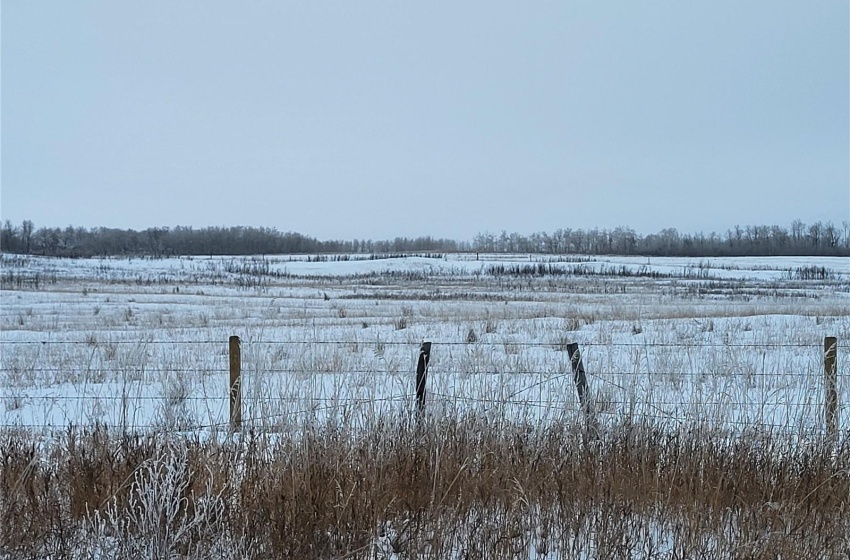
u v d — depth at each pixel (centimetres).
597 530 423
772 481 487
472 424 529
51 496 450
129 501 415
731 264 9488
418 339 1612
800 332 1669
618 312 2425
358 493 436
